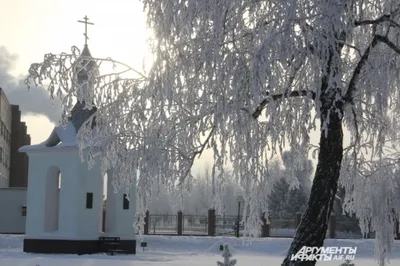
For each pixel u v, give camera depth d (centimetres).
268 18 966
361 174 1298
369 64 1016
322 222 1010
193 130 1086
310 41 915
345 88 1120
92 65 1141
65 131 2723
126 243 2752
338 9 906
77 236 2603
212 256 2942
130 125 1131
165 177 1097
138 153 1107
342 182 1309
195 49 994
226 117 971
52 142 2805
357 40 1160
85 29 2464
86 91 1147
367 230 1348
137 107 1127
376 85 1017
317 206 1012
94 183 2694
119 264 2158
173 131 1102
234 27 970
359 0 1076
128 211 2777
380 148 1252
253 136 1052
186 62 1006
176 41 1010
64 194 2672
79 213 2622
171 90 1013
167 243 3528
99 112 1156
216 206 1143
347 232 4541
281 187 6288
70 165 2666
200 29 982
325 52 915
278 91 1077
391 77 1107
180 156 1112
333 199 1020
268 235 4194
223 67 955
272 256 3073
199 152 1115
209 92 1006
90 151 1198
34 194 2772
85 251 2612
